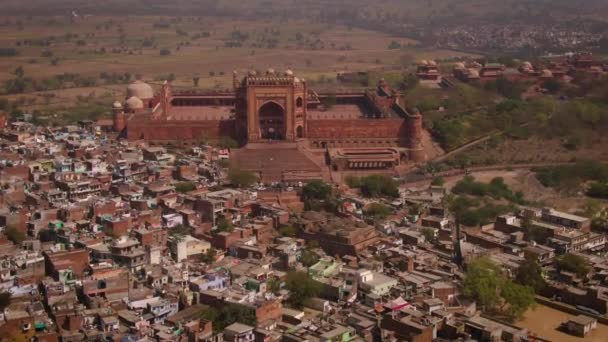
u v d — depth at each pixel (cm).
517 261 19750
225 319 15950
